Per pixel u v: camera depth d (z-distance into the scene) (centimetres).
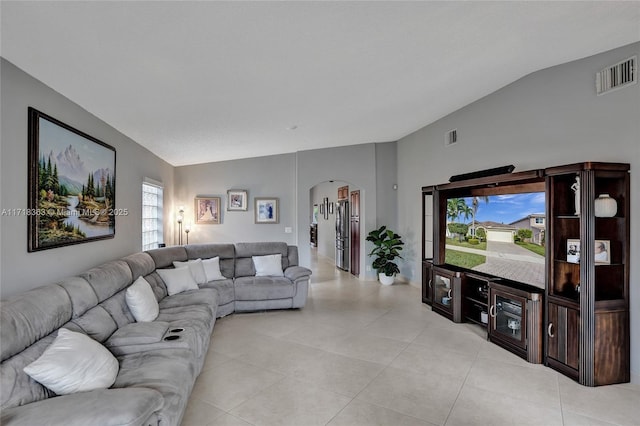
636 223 273
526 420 229
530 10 229
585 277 271
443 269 454
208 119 399
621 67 285
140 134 429
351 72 308
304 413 236
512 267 367
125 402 165
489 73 353
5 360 172
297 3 194
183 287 420
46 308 207
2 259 217
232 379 283
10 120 224
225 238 681
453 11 224
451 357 328
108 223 372
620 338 275
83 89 277
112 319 274
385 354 334
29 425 148
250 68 273
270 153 679
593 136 305
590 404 247
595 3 224
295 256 566
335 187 945
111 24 189
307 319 445
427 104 451
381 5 208
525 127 373
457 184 426
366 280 702
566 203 311
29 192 241
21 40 198
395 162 696
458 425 223
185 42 219
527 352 318
